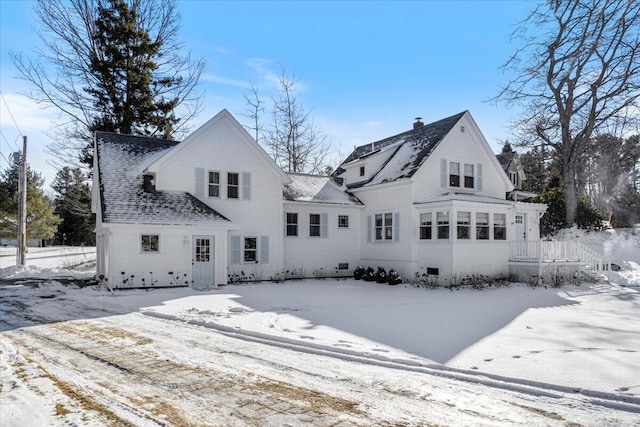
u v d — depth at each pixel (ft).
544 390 19.39
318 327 33.76
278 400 18.47
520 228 77.10
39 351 26.63
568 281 66.95
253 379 21.30
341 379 21.36
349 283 69.92
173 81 104.53
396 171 76.59
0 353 26.09
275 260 72.74
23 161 86.17
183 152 66.03
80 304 45.98
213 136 68.49
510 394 19.21
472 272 66.80
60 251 140.56
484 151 79.51
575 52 70.85
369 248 80.84
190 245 61.41
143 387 20.03
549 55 75.46
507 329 33.09
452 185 75.46
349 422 16.19
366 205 82.28
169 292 54.65
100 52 97.66
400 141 83.92
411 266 70.95
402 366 23.44
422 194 71.92
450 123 77.05
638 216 152.66
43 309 42.93
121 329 33.58
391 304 45.91
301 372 22.52
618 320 37.27
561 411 17.19
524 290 59.62
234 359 25.03
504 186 82.38
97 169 73.56
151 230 58.85
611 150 139.95
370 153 84.23
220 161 68.90
